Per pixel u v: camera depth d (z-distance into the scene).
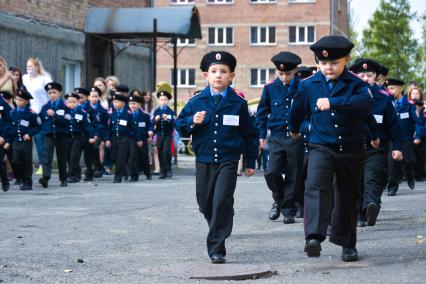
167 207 15.12
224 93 9.65
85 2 30.59
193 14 31.06
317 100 9.09
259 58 73.19
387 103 12.20
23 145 18.78
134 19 30.41
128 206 15.23
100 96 23.83
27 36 27.05
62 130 20.05
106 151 25.02
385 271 8.68
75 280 8.35
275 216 13.32
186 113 9.69
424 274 8.45
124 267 9.03
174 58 31.83
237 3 73.25
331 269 8.89
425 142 23.94
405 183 23.05
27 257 9.60
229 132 9.55
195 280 8.35
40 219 13.09
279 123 13.23
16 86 21.05
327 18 72.19
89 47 30.81
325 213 9.03
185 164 35.50
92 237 11.21
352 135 9.23
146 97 26.42
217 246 9.27
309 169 9.20
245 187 20.39
